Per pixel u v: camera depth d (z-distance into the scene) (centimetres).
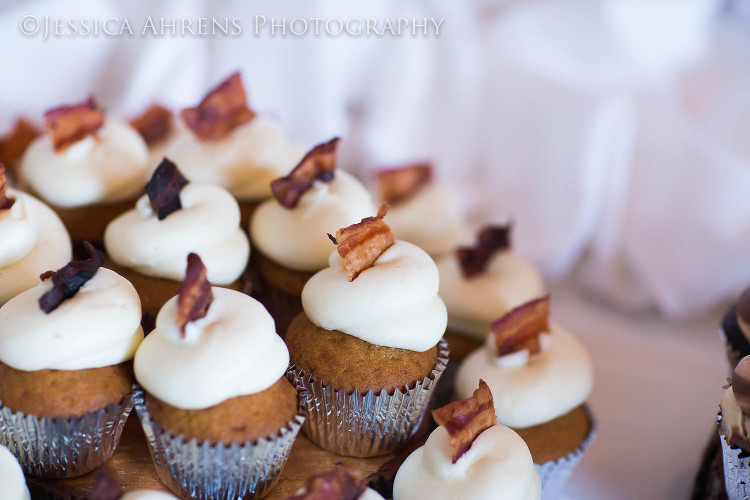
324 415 48
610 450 57
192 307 43
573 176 72
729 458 45
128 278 49
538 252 73
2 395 44
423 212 63
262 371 44
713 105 73
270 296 53
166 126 60
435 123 76
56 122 53
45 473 46
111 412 45
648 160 71
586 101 71
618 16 73
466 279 58
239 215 51
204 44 71
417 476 45
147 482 46
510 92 75
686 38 75
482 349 54
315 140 73
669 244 70
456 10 74
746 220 67
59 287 44
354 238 46
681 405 61
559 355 53
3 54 68
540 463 51
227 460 44
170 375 43
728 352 53
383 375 47
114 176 53
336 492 41
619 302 71
